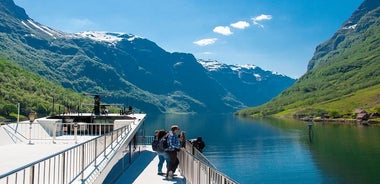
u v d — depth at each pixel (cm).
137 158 2569
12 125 2112
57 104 14062
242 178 8175
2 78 14325
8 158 1493
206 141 14412
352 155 10256
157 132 1916
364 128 16300
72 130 2492
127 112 3212
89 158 1312
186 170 1706
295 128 18025
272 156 10631
